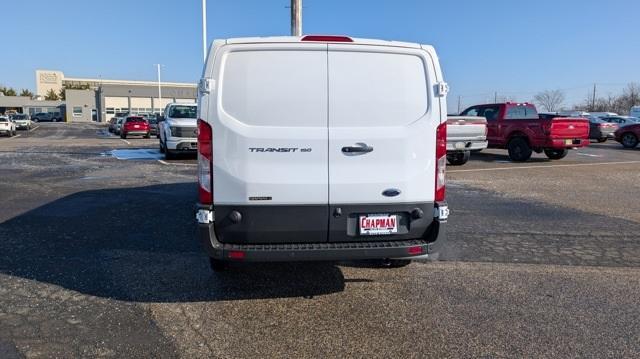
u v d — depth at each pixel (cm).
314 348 362
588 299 456
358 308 434
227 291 471
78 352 354
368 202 417
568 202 920
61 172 1338
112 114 8894
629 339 378
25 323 400
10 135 3722
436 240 425
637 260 577
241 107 404
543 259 577
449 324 402
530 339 377
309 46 407
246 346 365
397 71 418
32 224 727
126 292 466
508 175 1307
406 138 417
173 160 1684
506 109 1723
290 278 507
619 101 6738
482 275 520
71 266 539
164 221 748
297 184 408
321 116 409
